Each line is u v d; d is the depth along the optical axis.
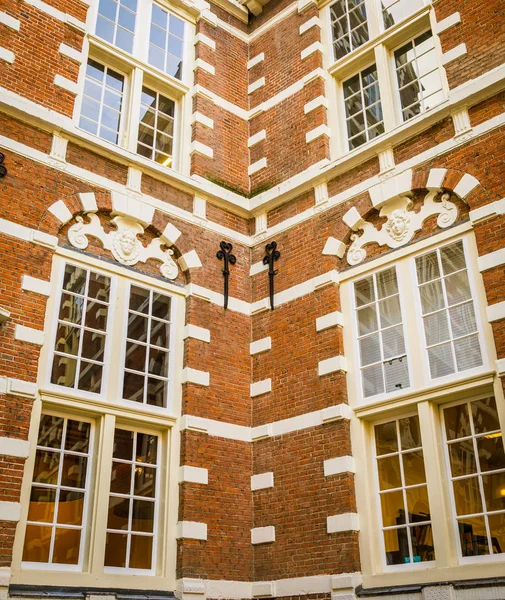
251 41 13.05
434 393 8.10
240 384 9.99
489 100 8.89
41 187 8.91
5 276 8.12
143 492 8.63
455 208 8.80
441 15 9.98
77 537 7.86
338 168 10.21
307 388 9.34
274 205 10.98
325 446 8.79
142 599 7.75
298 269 10.22
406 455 8.28
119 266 9.39
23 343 7.96
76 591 7.38
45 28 9.85
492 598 6.73
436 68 9.94
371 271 9.41
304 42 11.89
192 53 12.09
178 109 11.59
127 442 8.71
